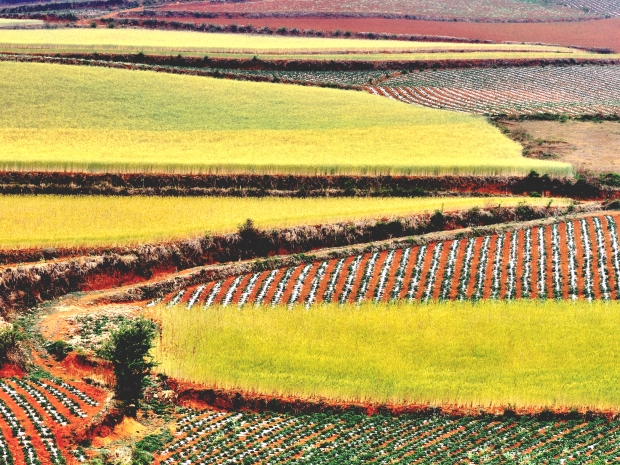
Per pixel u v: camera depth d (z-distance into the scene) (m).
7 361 47.09
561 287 60.09
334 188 76.31
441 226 70.38
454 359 49.03
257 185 74.69
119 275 59.75
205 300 57.16
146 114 90.88
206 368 47.28
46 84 97.69
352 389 45.75
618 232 69.06
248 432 42.78
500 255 64.88
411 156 83.31
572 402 45.62
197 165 74.88
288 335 51.38
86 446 40.00
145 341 45.16
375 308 55.62
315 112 97.12
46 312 54.84
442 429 43.41
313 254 64.12
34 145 77.69
